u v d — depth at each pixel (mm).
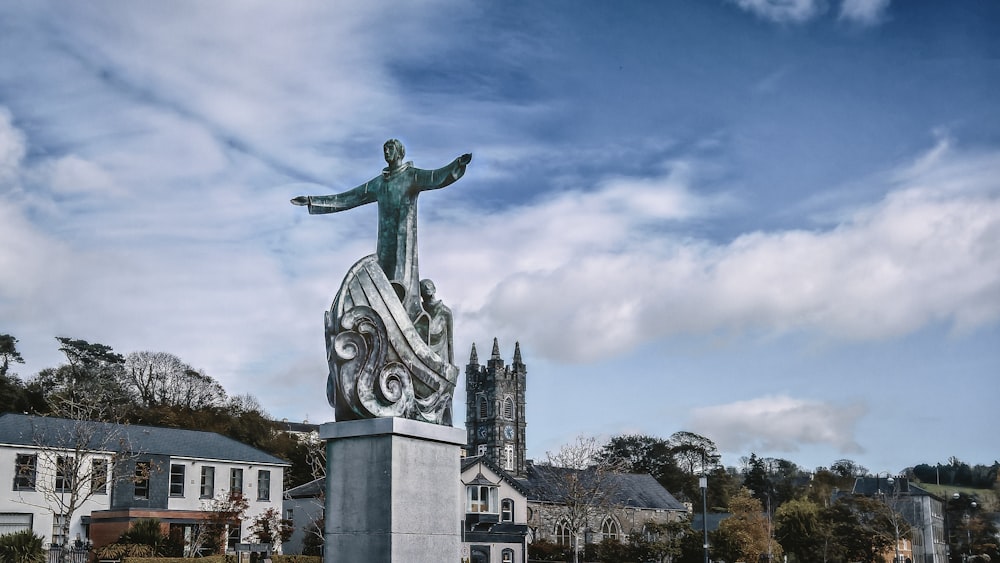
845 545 100938
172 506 60906
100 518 55281
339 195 16312
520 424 160875
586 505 89562
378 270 14969
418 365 14992
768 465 177750
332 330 14633
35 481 54344
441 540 14641
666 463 158625
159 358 116562
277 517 65812
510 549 86125
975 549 140125
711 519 132375
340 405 14617
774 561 95750
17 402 88750
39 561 45031
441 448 14977
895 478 150125
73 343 107875
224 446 66688
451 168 15305
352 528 14141
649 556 84188
